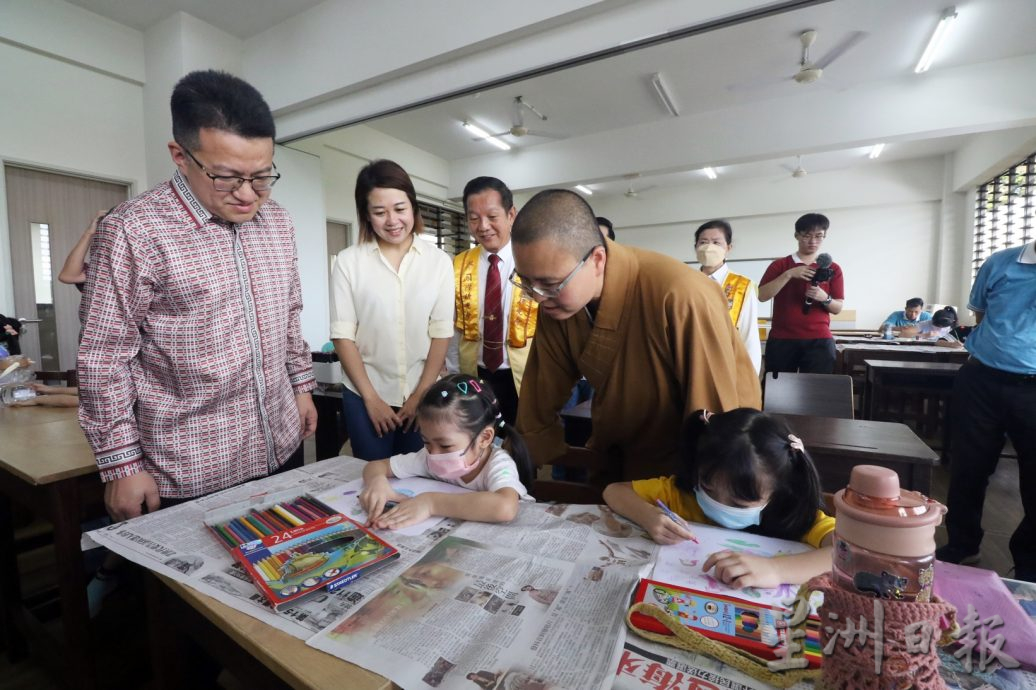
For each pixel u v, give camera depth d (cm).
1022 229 546
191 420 106
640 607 59
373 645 55
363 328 159
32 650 140
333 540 78
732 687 50
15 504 207
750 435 80
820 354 317
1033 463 177
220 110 85
